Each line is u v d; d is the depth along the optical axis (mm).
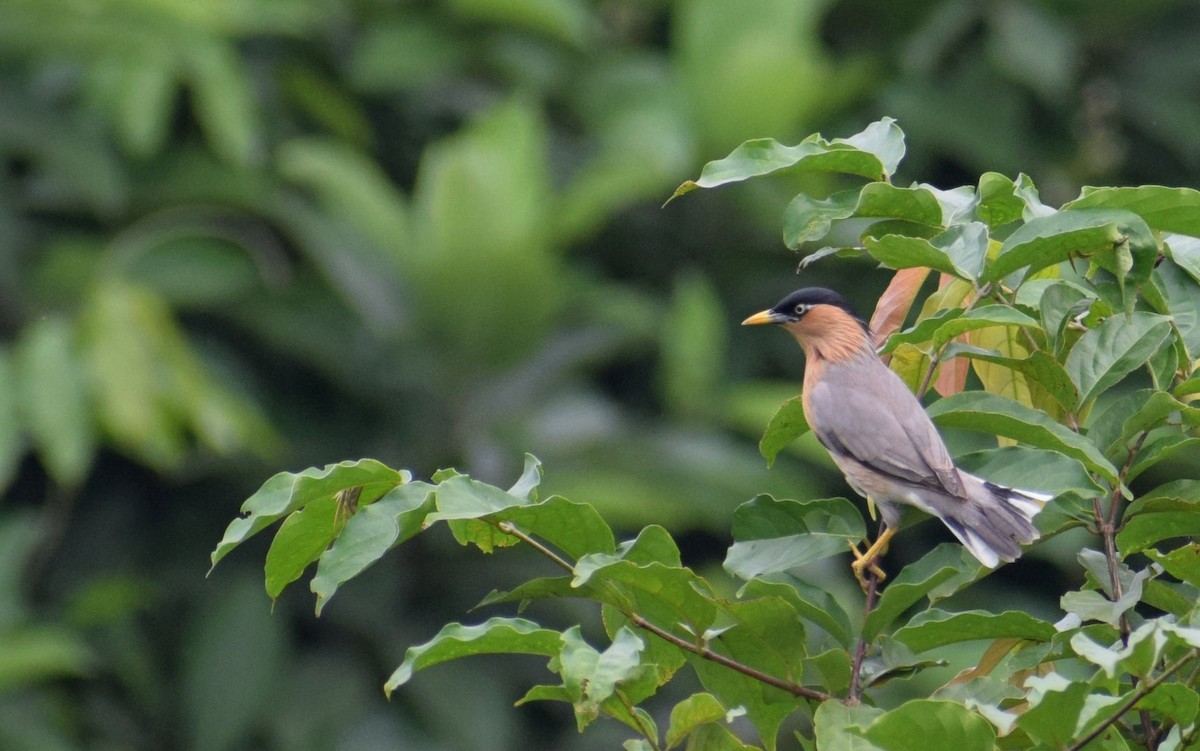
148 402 12000
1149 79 16828
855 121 16000
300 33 15703
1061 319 5359
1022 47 15516
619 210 16062
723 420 14688
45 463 13242
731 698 5211
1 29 13266
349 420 15148
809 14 15648
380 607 14492
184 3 13195
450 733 14008
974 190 5906
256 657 14039
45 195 14961
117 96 14383
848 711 4773
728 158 5375
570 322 14969
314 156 13867
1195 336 5703
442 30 15961
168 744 14305
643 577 4773
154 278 14031
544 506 4762
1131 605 4988
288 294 14938
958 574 5590
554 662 4668
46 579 14828
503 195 13789
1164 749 4633
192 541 15172
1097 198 5238
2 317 14227
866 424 6695
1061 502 5504
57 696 13852
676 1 16969
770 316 7398
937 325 5477
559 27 15648
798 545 5461
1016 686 5359
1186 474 13375
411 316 14344
